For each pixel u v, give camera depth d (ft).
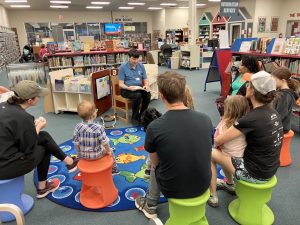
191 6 32.01
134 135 12.06
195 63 33.50
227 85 17.61
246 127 5.57
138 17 61.05
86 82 14.58
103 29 58.75
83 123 6.92
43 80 23.98
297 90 9.48
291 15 40.29
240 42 18.57
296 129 12.26
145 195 7.20
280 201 7.15
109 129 12.85
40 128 7.31
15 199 6.60
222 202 7.12
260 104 5.64
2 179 6.27
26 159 6.50
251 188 5.85
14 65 23.79
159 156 4.85
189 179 4.75
